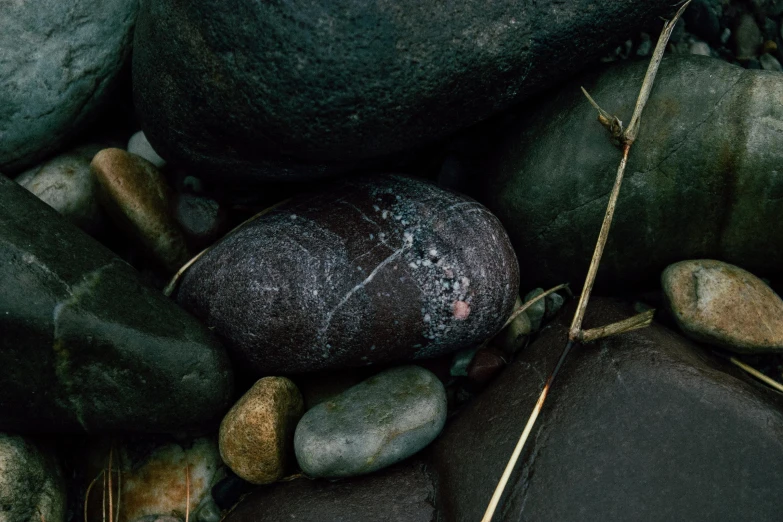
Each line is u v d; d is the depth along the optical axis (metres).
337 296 0.51
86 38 0.57
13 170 0.57
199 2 0.48
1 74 0.55
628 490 0.47
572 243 0.55
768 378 0.53
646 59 0.55
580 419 0.49
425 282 0.51
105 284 0.50
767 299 0.53
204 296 0.54
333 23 0.48
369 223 0.53
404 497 0.50
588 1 0.51
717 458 0.47
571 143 0.54
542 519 0.47
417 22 0.48
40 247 0.49
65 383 0.49
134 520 0.53
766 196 0.52
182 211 0.57
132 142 0.59
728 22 0.64
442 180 0.58
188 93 0.51
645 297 0.57
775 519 0.46
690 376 0.49
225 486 0.53
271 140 0.51
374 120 0.50
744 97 0.52
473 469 0.50
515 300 0.53
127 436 0.55
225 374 0.52
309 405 0.54
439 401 0.52
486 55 0.50
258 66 0.48
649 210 0.54
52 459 0.52
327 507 0.50
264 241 0.53
